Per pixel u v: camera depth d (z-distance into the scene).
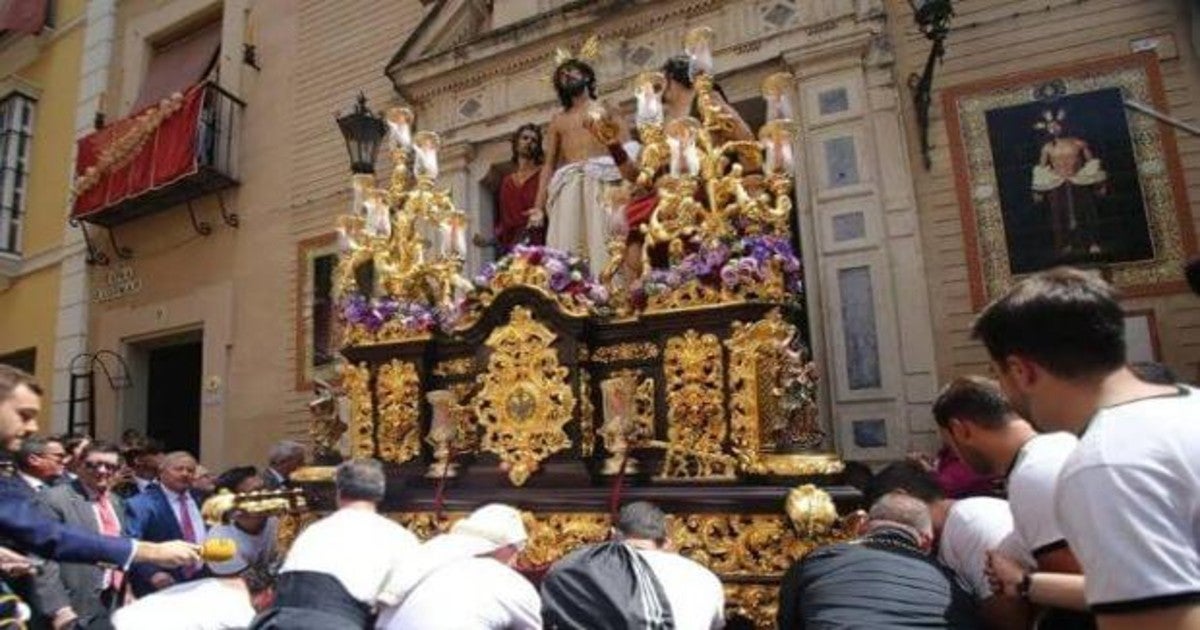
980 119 6.85
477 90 9.38
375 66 10.57
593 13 8.55
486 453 4.40
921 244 6.84
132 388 12.46
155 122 11.70
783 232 4.17
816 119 7.36
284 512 4.44
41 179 14.15
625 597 2.79
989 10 7.00
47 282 13.55
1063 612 2.38
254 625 2.93
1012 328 1.83
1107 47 6.54
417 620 2.90
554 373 4.22
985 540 2.77
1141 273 6.07
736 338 3.83
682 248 4.33
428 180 5.44
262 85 11.63
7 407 3.36
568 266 4.39
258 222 11.21
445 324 4.81
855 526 3.34
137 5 13.82
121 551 3.30
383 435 4.75
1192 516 1.49
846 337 6.87
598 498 3.86
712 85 4.86
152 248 12.38
